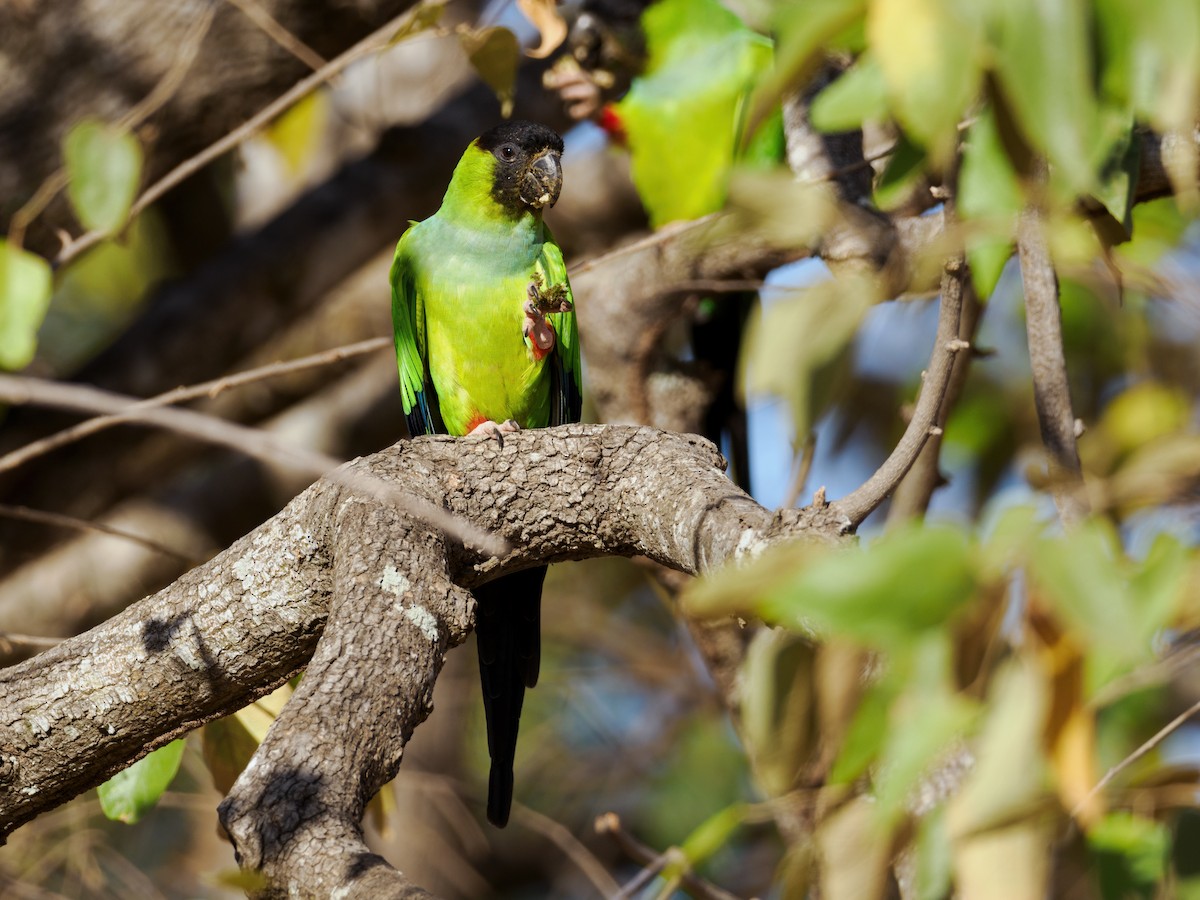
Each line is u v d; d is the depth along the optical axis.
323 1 9.54
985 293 5.19
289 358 12.20
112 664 5.55
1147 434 8.19
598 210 12.20
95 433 11.38
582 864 9.15
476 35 7.27
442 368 8.45
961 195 4.77
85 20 9.40
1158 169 6.41
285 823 3.91
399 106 12.71
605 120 9.17
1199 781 5.23
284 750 4.25
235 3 8.05
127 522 12.05
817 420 6.33
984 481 9.95
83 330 13.85
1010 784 4.18
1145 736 6.60
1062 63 3.44
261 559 5.52
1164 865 5.35
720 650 9.09
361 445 12.76
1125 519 5.11
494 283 8.19
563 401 8.53
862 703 4.79
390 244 11.79
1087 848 5.68
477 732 13.38
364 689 4.59
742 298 9.83
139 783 6.81
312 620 5.52
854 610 3.27
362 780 4.27
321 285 11.65
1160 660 4.43
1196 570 3.79
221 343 11.52
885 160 7.46
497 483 5.68
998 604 3.59
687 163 9.03
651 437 5.76
